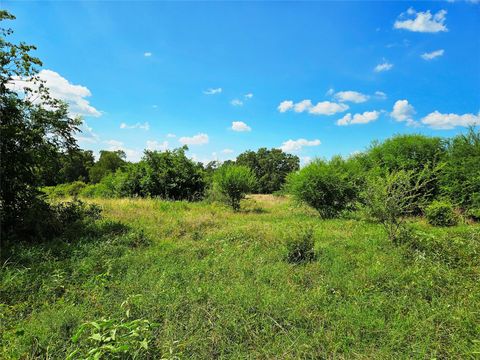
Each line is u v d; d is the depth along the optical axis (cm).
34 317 336
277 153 5675
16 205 680
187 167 1833
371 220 923
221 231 748
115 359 256
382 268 476
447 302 377
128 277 445
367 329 319
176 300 367
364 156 1499
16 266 471
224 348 291
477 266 513
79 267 472
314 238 634
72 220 787
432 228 859
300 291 411
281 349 290
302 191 1166
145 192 1744
